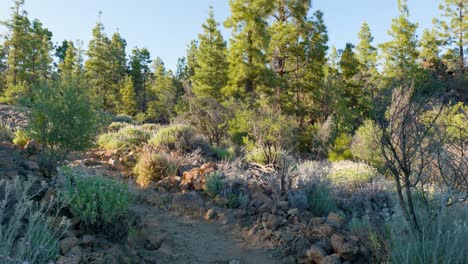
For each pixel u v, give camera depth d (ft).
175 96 134.51
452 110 28.86
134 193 18.99
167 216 17.37
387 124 13.00
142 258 12.59
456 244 10.87
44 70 128.16
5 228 10.28
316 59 82.38
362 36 106.73
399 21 98.68
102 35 161.99
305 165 28.14
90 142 19.89
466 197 11.92
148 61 213.46
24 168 17.31
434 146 12.68
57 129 18.45
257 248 14.66
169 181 21.20
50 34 175.32
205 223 16.88
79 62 148.66
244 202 18.44
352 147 43.19
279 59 82.84
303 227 15.53
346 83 92.38
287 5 80.07
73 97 18.85
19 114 43.98
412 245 11.39
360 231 14.76
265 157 27.63
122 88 163.43
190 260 13.25
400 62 98.07
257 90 75.25
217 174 20.94
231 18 75.72
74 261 10.17
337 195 22.48
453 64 108.99
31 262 8.98
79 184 13.75
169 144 30.99
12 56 125.29
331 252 13.79
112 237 12.93
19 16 122.21
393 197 17.95
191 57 169.89
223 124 50.14
